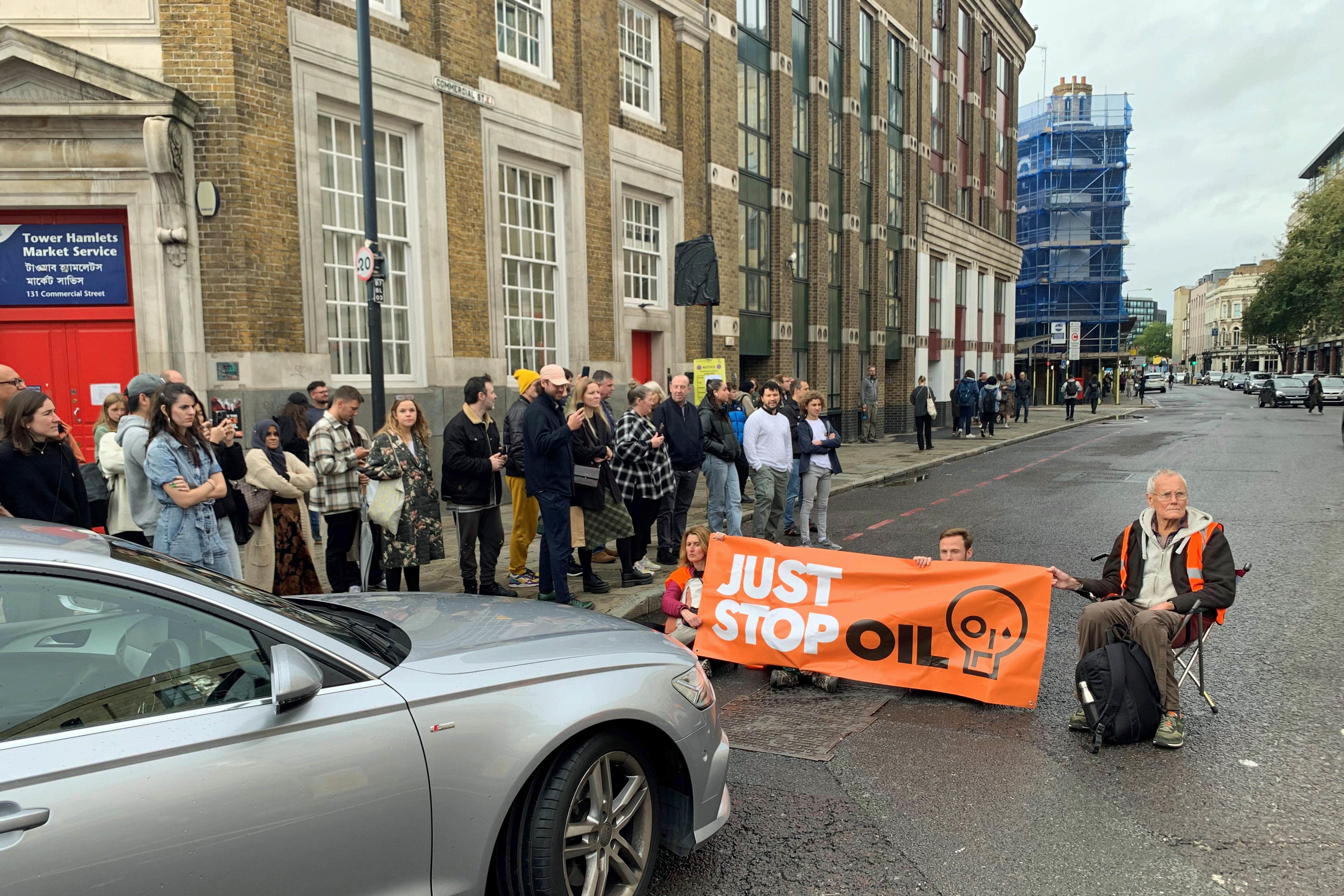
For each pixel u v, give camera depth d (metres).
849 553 5.28
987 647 4.86
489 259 11.30
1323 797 3.66
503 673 2.63
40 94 8.15
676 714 2.97
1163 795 3.71
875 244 24.03
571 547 6.50
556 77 12.55
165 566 2.45
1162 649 4.22
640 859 2.91
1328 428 24.38
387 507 6.00
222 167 8.48
